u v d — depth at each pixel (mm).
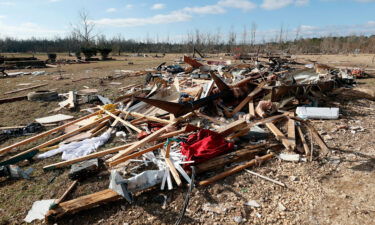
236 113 8125
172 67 19281
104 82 15625
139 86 12852
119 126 7199
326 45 60062
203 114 7969
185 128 6133
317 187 4344
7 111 9211
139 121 7398
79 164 4891
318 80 9570
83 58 40219
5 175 4867
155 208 3908
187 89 11086
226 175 4648
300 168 4918
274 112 7953
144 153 5227
